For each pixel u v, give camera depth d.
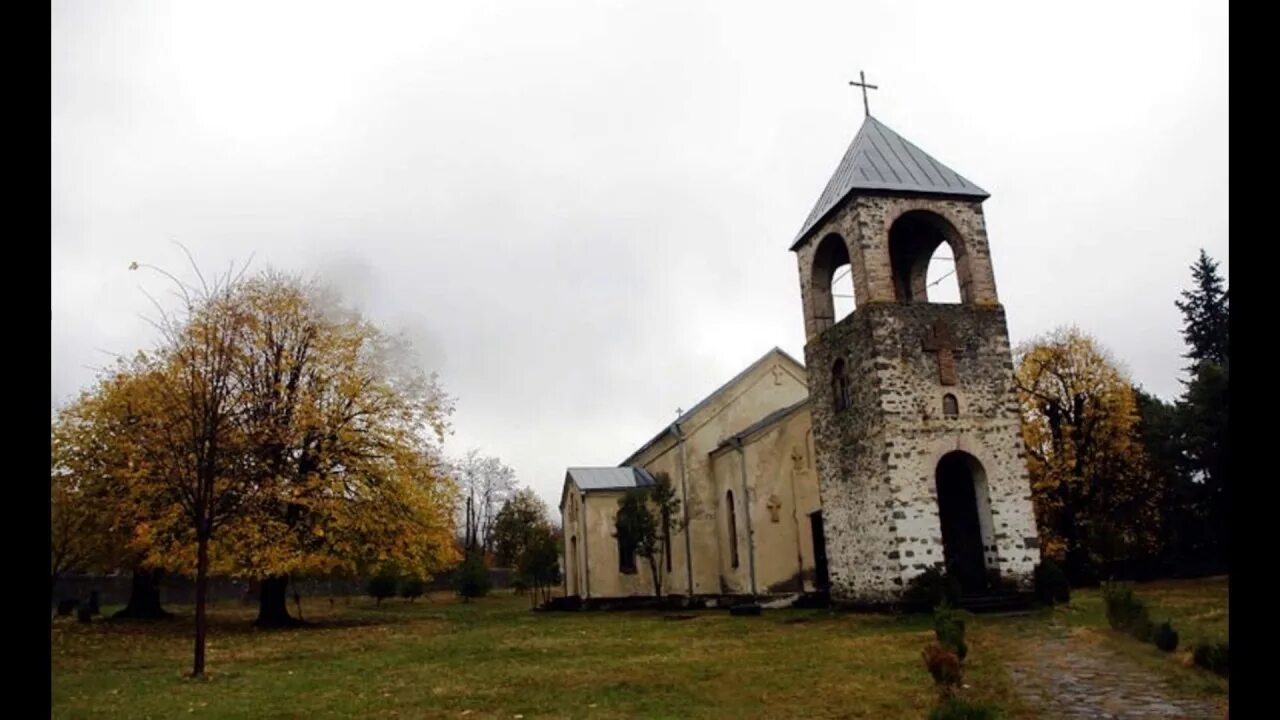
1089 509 39.31
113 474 29.20
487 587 53.81
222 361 19.86
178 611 42.19
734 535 34.06
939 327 24.52
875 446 23.80
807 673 14.19
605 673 15.49
